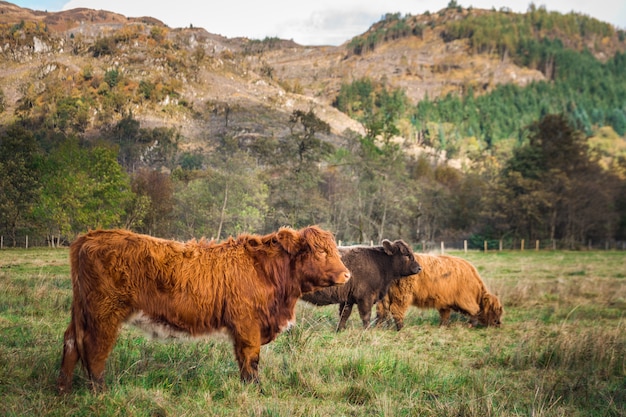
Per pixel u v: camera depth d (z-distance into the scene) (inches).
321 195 2138.3
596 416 225.1
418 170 3646.7
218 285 229.8
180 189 1817.2
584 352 311.6
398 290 425.4
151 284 220.4
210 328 231.9
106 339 215.2
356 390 236.5
